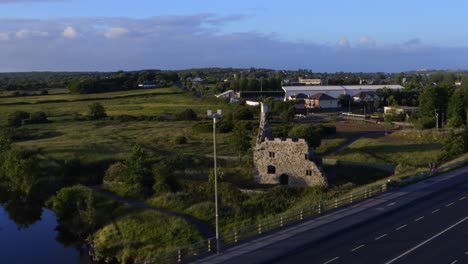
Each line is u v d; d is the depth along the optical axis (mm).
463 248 47031
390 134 142000
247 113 177125
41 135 145875
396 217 58094
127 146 121062
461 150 106438
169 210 75000
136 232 67812
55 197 82438
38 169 91875
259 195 80000
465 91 163500
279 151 86938
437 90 166750
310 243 49156
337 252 46438
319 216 58969
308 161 84875
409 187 74062
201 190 82812
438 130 141750
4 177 98625
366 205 63750
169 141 131750
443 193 69750
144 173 85750
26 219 81312
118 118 180875
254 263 43938
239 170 96000
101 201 79250
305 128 120688
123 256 61906
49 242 70812
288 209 73938
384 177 91438
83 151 113500
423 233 51812
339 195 74688
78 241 71062
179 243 63375
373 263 43500
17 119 169375
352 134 144000
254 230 56781
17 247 68812
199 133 146750
